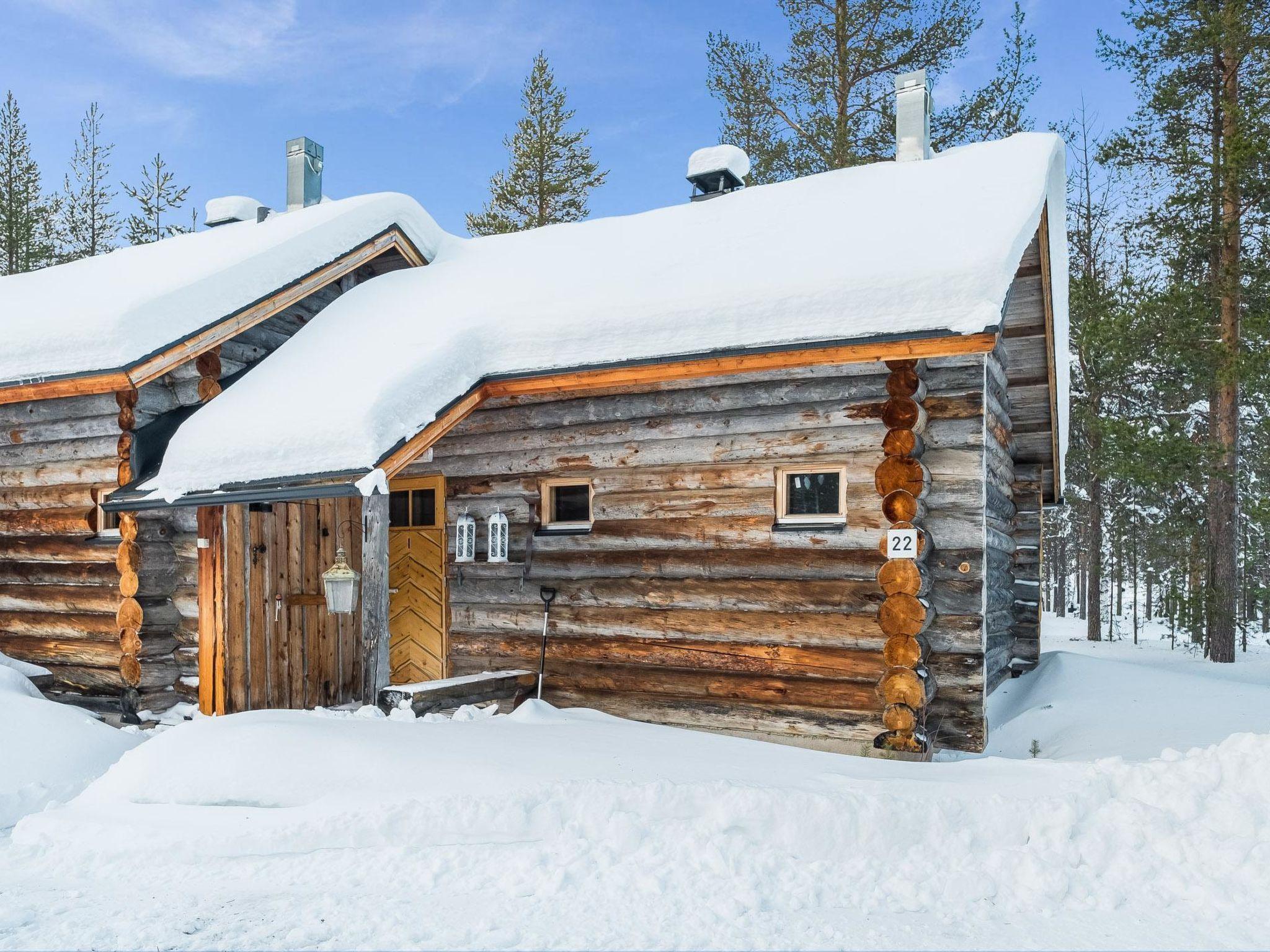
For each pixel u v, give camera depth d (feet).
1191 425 67.15
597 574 28.25
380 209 38.42
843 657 24.67
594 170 93.20
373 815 16.78
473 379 27.35
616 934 12.57
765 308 24.27
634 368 25.49
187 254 37.83
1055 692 30.19
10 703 25.18
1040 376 33.01
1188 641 71.00
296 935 12.71
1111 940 12.38
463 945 12.30
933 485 24.38
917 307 22.27
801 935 12.53
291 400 27.99
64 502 31.65
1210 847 14.65
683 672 26.94
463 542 29.71
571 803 16.78
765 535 25.79
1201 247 52.80
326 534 32.24
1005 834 15.60
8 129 92.94
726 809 16.12
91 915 13.62
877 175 33.09
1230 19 49.42
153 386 30.66
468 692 26.63
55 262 97.04
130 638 29.22
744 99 72.02
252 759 19.33
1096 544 66.44
